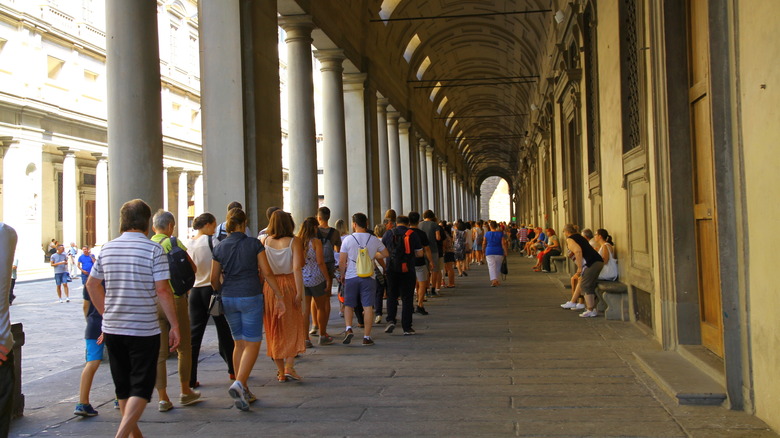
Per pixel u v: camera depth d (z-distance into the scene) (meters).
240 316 5.35
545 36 20.89
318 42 14.50
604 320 8.86
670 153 5.90
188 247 5.93
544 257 18.20
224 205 9.66
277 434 4.34
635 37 7.89
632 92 8.09
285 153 42.81
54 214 32.47
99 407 5.22
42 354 8.54
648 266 7.23
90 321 4.98
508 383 5.52
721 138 4.37
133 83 7.47
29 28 26.45
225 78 9.71
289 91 12.81
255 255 5.26
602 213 10.27
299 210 12.80
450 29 26.20
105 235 32.03
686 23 5.80
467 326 8.94
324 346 7.71
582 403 4.78
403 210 25.61
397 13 20.58
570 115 14.02
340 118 15.27
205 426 4.59
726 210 4.39
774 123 3.69
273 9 10.88
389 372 6.15
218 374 6.34
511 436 4.08
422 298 10.49
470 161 66.00
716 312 5.45
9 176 25.95
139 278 3.89
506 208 100.50
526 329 8.42
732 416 4.27
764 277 3.96
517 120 43.59
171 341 3.99
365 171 17.58
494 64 31.95
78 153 33.62
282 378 5.87
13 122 25.92
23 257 26.09
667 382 4.92
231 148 9.66
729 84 4.30
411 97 26.25
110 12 7.52
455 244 18.62
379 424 4.46
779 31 3.57
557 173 17.84
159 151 7.69
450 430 4.26
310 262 7.64
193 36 36.66
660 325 6.68
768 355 3.97
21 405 4.97
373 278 7.80
